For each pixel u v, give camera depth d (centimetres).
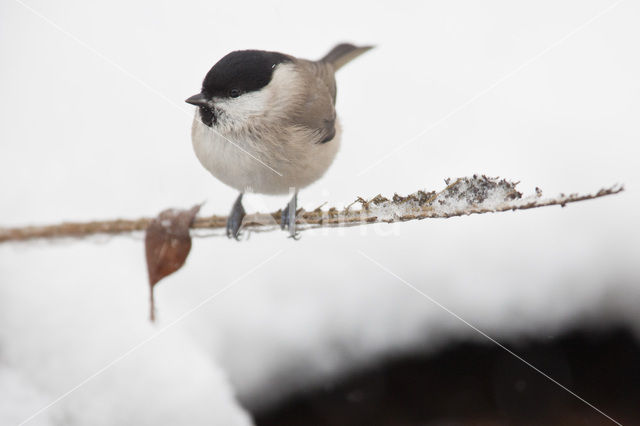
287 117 270
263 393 269
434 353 270
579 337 270
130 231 261
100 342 263
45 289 263
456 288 271
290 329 270
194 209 261
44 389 262
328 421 269
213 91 269
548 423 270
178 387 263
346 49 278
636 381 270
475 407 270
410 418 270
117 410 262
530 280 271
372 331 270
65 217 269
